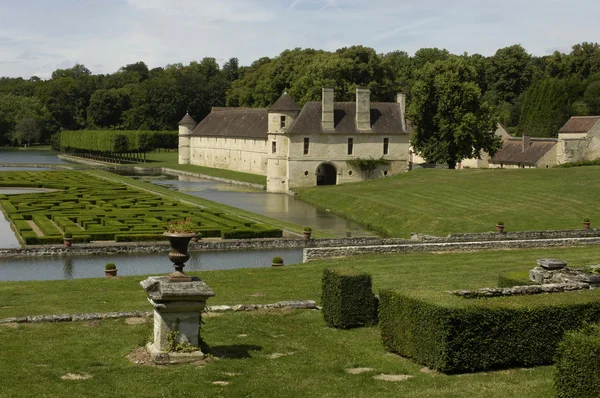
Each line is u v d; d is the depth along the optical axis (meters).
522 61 176.38
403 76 188.38
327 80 134.62
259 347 23.45
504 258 43.28
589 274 27.55
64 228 58.12
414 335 21.77
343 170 104.69
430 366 21.09
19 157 185.75
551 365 21.52
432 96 101.31
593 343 16.92
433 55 194.50
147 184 104.56
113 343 23.56
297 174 102.88
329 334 25.33
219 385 19.52
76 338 24.19
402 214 70.38
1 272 45.16
